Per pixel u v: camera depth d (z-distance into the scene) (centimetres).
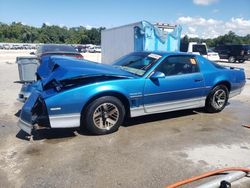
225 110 704
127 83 503
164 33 1406
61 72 470
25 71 1001
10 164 386
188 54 602
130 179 354
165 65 558
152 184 344
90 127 485
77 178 354
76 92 458
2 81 1129
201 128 554
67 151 430
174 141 482
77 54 1300
